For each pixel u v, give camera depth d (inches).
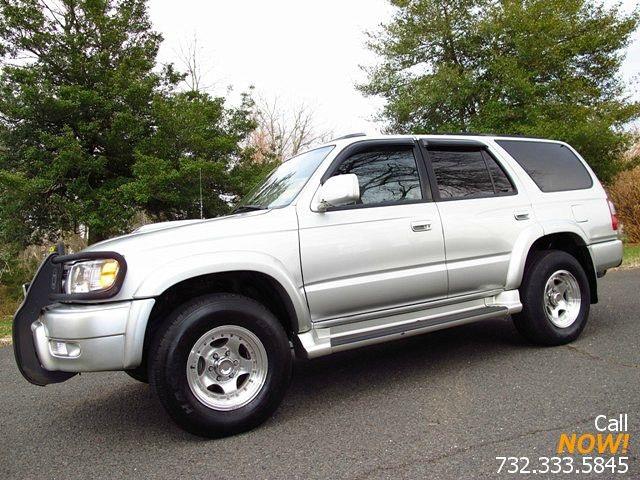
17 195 650.2
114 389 184.4
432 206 167.0
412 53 763.4
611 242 207.9
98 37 744.3
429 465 109.0
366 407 145.3
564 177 205.5
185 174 658.8
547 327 185.5
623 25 692.7
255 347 134.8
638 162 690.2
